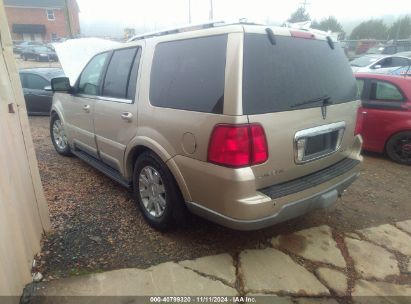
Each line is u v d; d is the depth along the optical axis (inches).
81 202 147.9
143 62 125.7
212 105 95.6
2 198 83.0
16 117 100.2
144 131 121.0
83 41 232.2
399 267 111.8
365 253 118.6
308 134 103.8
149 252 114.0
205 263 109.5
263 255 115.0
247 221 94.3
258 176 95.0
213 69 97.9
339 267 110.6
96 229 126.6
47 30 1866.4
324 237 127.6
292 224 136.0
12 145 94.3
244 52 92.8
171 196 115.2
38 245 109.9
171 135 108.9
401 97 210.4
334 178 114.8
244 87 90.9
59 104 197.5
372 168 207.5
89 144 168.1
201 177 100.0
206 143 96.9
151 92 119.3
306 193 104.9
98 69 158.6
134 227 129.0
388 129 214.8
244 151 90.7
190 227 129.6
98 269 104.6
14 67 101.5
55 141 218.1
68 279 99.7
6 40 97.6
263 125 92.8
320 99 108.6
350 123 123.7
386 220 142.6
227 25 99.7
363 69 495.8
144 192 130.2
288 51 103.5
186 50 108.7
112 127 142.3
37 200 113.8
